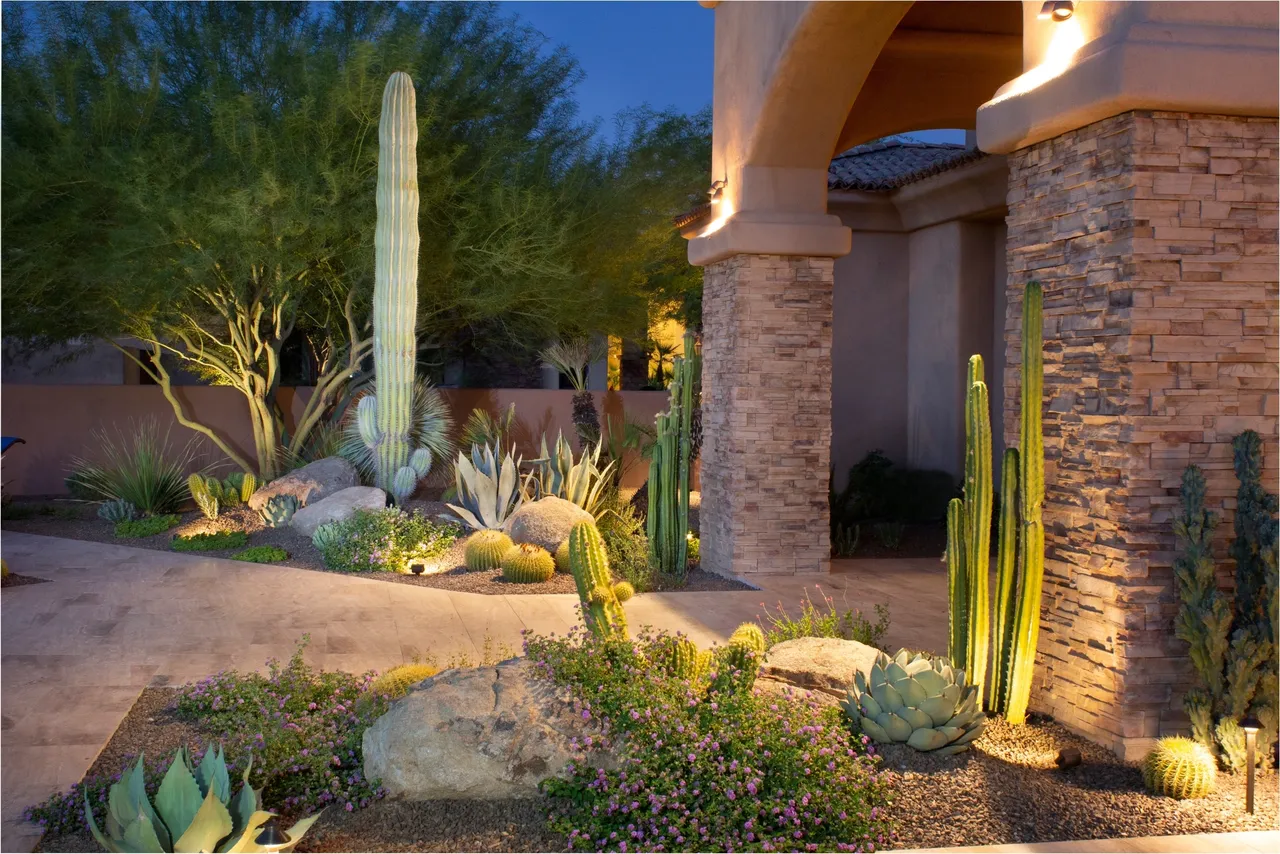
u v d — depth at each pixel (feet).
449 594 33.76
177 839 13.96
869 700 18.39
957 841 15.25
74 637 27.22
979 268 49.98
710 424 39.78
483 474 44.27
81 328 54.19
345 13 56.34
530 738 16.53
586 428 60.80
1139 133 18.04
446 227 55.01
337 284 53.78
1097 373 19.01
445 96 54.95
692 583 36.52
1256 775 17.56
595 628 20.31
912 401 54.13
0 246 46.88
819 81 33.60
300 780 16.92
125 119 49.19
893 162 57.82
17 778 17.48
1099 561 18.97
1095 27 18.94
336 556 38.22
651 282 69.05
